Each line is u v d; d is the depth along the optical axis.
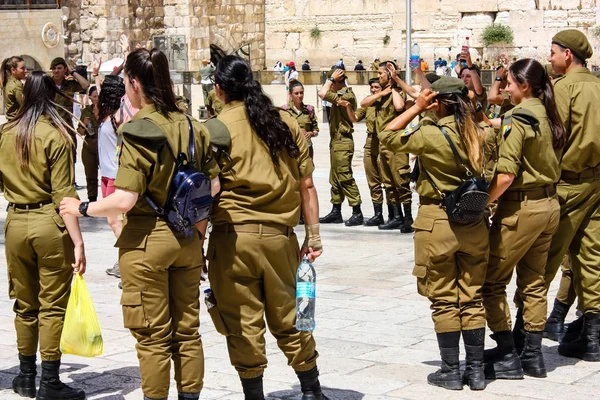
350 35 45.25
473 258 7.02
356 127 33.41
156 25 43.41
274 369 7.83
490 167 10.12
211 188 6.11
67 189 6.88
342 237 14.36
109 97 8.91
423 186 7.01
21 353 7.32
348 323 9.30
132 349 8.58
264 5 46.75
